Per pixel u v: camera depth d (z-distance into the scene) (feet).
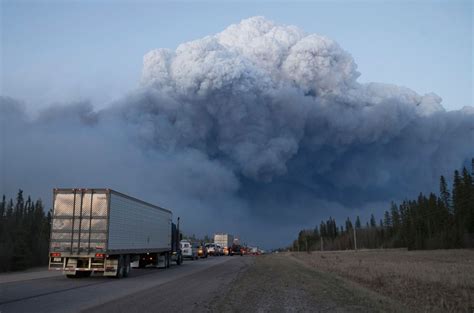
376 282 85.40
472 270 108.37
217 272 118.62
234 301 57.36
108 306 51.80
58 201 92.99
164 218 139.33
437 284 78.79
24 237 160.04
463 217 386.32
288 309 50.90
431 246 384.06
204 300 58.03
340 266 138.62
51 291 67.97
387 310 50.11
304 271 122.01
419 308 51.78
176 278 97.09
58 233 92.38
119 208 98.53
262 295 64.90
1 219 197.67
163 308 50.60
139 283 83.71
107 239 91.61
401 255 251.80
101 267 93.45
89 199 92.89
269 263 174.19
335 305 53.98
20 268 138.21
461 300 58.59
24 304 53.16
